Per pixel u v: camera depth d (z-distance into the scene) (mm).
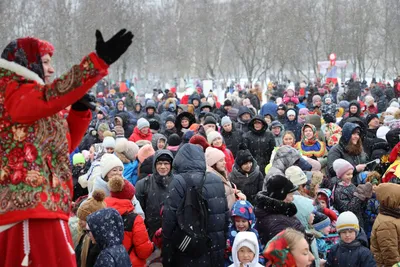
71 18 53312
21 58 2914
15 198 2850
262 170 12570
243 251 5938
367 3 71812
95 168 8688
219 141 10492
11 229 2893
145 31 72688
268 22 68875
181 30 72750
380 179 8953
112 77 79000
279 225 6234
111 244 5258
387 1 70812
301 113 17000
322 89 35562
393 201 6754
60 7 48531
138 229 6258
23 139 2867
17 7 49688
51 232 2934
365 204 8547
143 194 7922
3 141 2859
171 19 75312
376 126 13039
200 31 72875
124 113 16859
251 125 12695
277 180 6422
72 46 51656
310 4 70875
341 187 8547
